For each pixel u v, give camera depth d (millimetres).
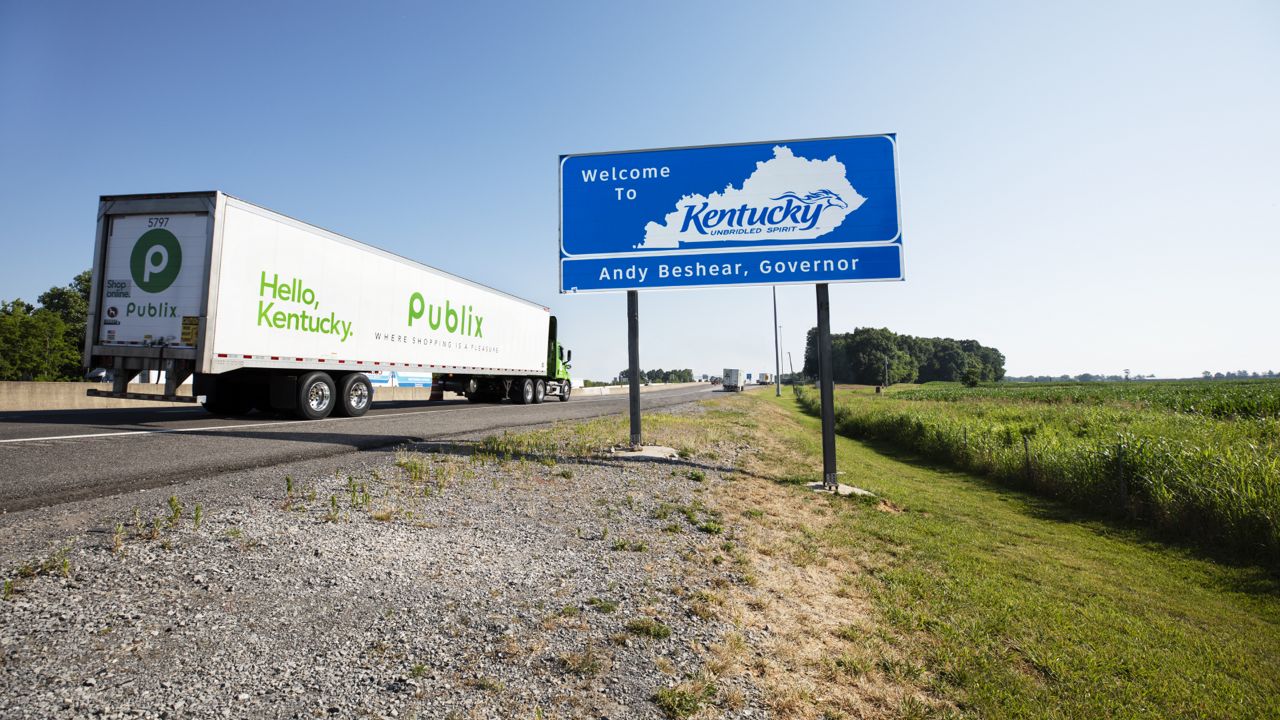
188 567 3682
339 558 4098
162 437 8969
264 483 6020
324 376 13391
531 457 8906
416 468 7180
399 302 15969
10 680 2393
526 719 2477
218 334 10711
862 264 9836
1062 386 67500
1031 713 3166
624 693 2756
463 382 21641
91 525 4316
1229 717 3424
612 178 10422
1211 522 8055
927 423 18688
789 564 5223
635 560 4730
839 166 10023
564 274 10336
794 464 11484
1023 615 4719
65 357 65688
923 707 3064
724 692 2869
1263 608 5660
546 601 3707
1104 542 8195
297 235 12570
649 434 12797
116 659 2625
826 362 9711
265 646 2863
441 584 3834
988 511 9828
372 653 2891
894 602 4680
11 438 8141
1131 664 3994
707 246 10172
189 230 10797
